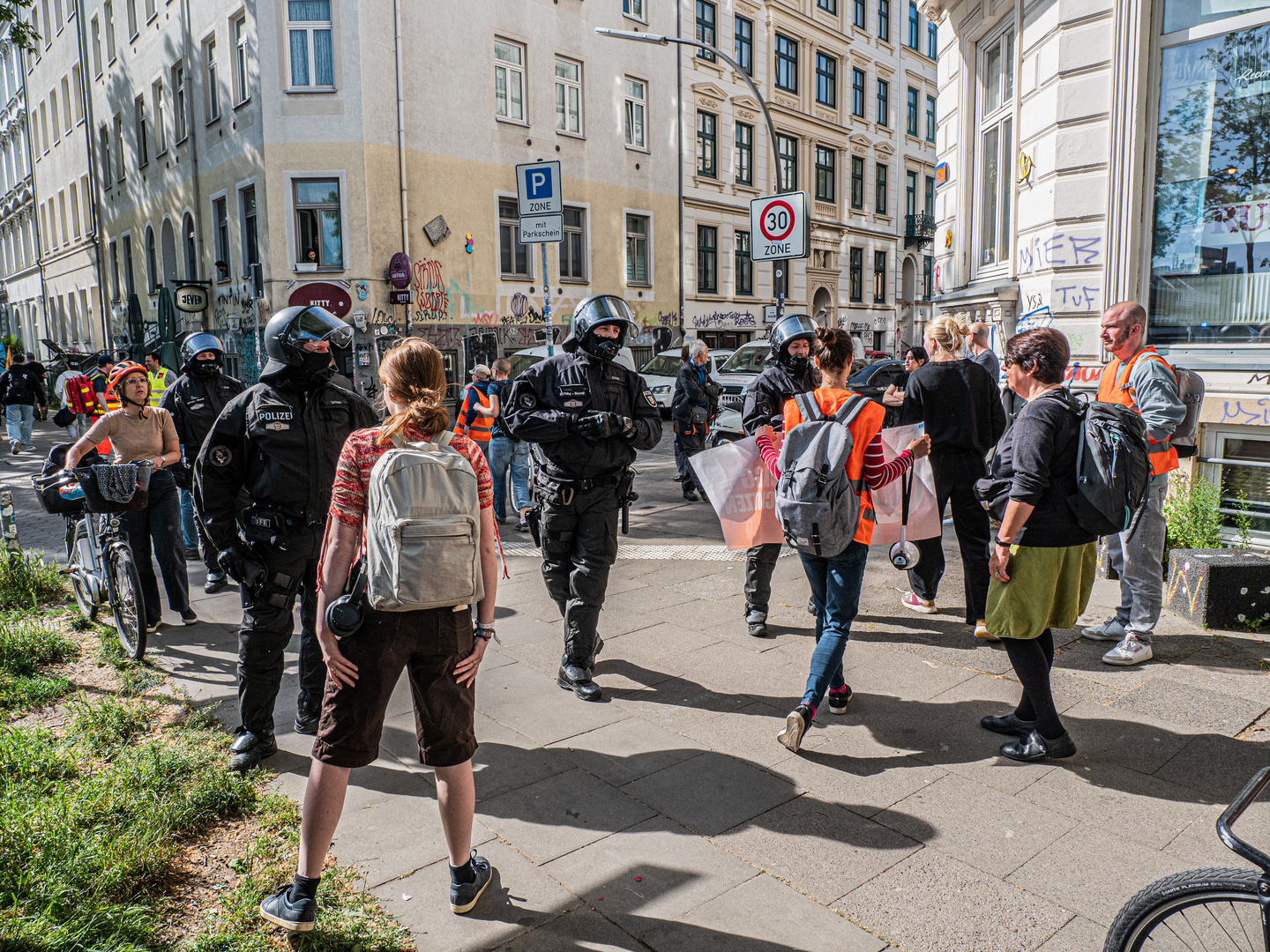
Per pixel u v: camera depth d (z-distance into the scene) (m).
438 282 18.81
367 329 17.64
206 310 20.98
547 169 8.58
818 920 2.54
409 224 18.23
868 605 5.53
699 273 25.42
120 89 25.11
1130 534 3.96
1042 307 6.98
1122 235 6.37
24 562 6.19
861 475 3.57
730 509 4.56
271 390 3.50
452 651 2.50
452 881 2.58
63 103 31.27
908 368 6.05
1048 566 3.33
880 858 2.85
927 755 3.55
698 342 9.59
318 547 3.57
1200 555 4.98
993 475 3.54
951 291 9.45
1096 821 3.04
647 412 4.30
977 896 2.64
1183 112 6.10
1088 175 6.56
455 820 2.54
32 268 38.66
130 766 3.34
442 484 2.37
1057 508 3.31
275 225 17.59
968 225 9.21
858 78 31.20
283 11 17.14
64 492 5.02
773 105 27.11
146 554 5.18
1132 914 1.91
